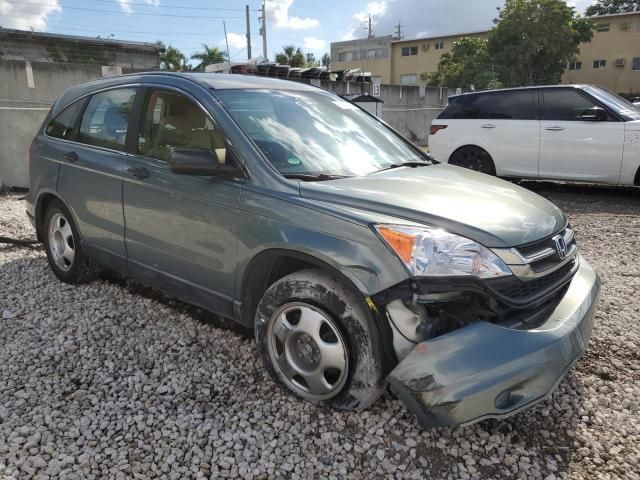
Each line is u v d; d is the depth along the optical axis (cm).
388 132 417
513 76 3525
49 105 1024
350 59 5303
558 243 283
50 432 267
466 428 275
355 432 270
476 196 296
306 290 273
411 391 238
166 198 341
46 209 463
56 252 459
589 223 708
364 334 256
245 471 244
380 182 301
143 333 374
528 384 238
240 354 345
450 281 240
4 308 411
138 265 376
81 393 300
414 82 5044
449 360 234
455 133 952
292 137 334
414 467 249
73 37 2242
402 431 271
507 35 3544
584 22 3669
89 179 402
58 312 405
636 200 863
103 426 272
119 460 249
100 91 423
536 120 871
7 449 253
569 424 281
